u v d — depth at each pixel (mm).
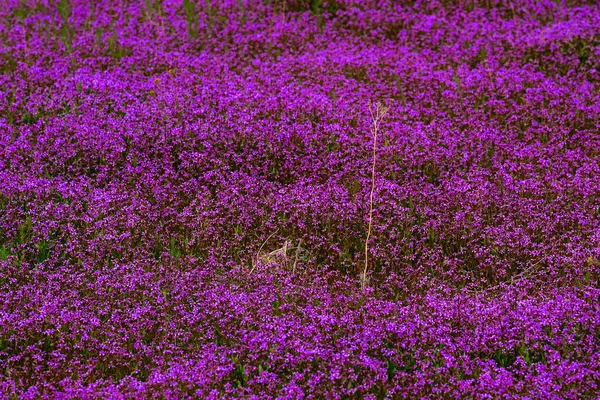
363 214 9383
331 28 15344
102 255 8570
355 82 12852
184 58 13680
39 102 11938
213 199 9750
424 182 10094
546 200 9742
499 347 7188
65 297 7801
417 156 10656
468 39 14469
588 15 15211
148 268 8422
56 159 10336
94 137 10789
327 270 8688
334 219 9336
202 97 11984
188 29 15156
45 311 7465
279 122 11367
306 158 10516
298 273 8406
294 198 9641
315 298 7992
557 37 14164
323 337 7293
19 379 6668
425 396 6543
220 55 14102
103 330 7379
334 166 10469
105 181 10023
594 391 6594
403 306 7922
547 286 8148
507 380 6625
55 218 9180
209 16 15914
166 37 14758
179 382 6641
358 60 13641
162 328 7402
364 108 11984
